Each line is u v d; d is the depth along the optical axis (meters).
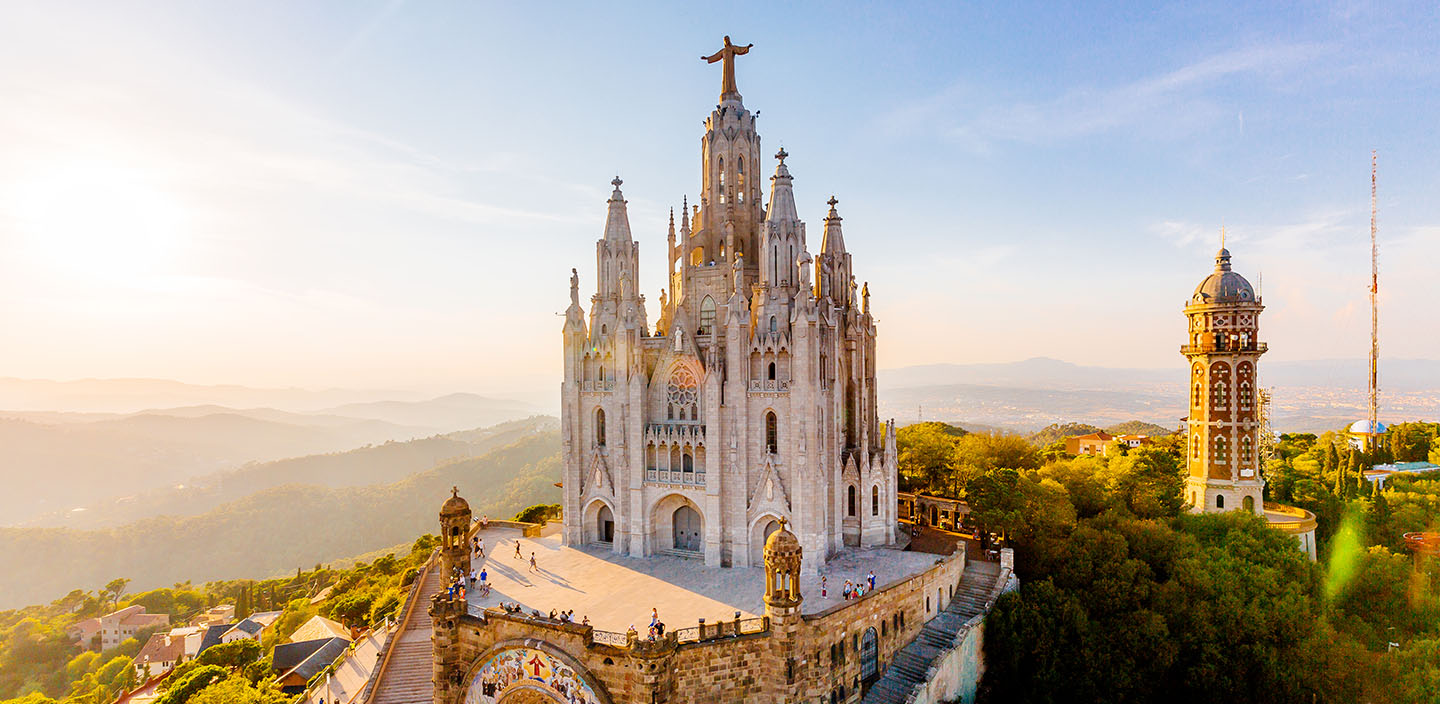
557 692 59.50
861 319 95.88
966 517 99.81
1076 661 73.81
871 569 78.81
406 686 71.06
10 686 194.50
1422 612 84.75
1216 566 81.50
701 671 58.44
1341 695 71.00
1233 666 74.81
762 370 82.12
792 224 84.00
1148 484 105.75
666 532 89.81
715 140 93.94
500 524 104.69
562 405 93.88
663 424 88.00
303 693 87.44
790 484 80.25
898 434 134.75
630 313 90.44
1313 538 101.56
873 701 65.44
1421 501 113.69
